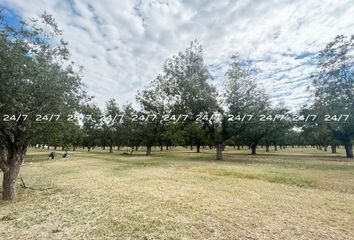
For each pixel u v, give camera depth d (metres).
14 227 6.36
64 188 11.26
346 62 30.30
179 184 12.12
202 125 31.12
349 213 7.45
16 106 7.74
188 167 19.88
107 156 37.91
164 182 12.72
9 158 9.36
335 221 6.72
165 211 7.59
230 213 7.39
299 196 9.61
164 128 41.91
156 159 30.30
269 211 7.61
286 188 11.23
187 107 29.64
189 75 29.44
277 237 5.65
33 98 8.26
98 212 7.52
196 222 6.62
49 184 12.37
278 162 24.69
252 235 5.77
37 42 9.12
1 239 5.61
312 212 7.52
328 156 36.28
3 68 7.58
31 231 6.07
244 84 29.59
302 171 16.70
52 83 8.80
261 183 12.48
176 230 6.07
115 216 7.12
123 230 6.08
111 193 10.09
